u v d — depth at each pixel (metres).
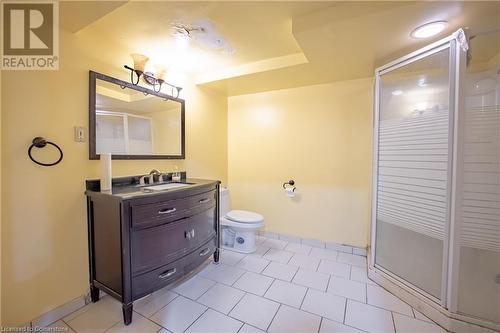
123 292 1.42
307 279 2.01
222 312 1.58
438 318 1.47
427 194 1.62
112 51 1.80
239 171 3.18
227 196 2.85
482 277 1.43
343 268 2.21
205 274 2.08
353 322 1.49
